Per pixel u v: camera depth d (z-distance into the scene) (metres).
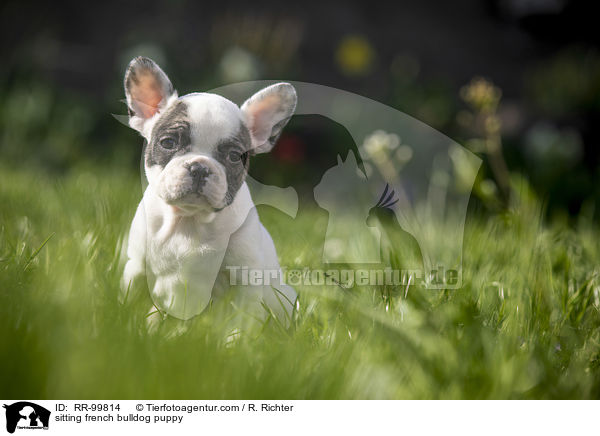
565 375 1.77
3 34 4.42
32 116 3.50
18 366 1.69
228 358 1.75
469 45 5.79
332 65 4.93
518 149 4.10
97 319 1.79
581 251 2.14
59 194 2.28
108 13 4.77
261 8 5.16
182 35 4.48
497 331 1.84
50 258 1.92
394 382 1.75
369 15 5.65
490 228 2.13
